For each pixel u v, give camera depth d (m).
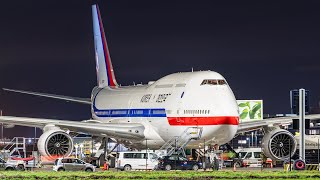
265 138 148.38
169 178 97.25
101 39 196.12
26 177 97.38
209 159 140.50
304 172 107.25
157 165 140.50
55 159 143.75
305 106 129.50
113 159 160.25
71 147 144.62
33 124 148.88
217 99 141.12
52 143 144.00
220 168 148.38
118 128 150.00
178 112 144.50
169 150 147.50
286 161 148.62
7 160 157.62
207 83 143.75
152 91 157.00
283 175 101.00
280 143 148.12
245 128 149.12
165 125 148.00
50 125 146.00
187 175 101.38
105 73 192.75
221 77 145.62
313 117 150.25
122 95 170.50
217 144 145.50
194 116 141.62
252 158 182.00
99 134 152.38
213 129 139.88
